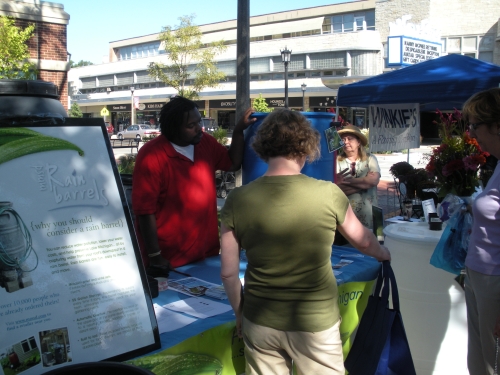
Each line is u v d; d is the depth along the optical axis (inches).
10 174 68.5
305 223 69.8
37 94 120.6
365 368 89.0
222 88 1707.7
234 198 73.6
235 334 82.3
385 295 90.6
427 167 154.1
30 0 474.9
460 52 1300.4
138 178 101.9
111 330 70.1
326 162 122.6
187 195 107.2
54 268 68.5
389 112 278.7
